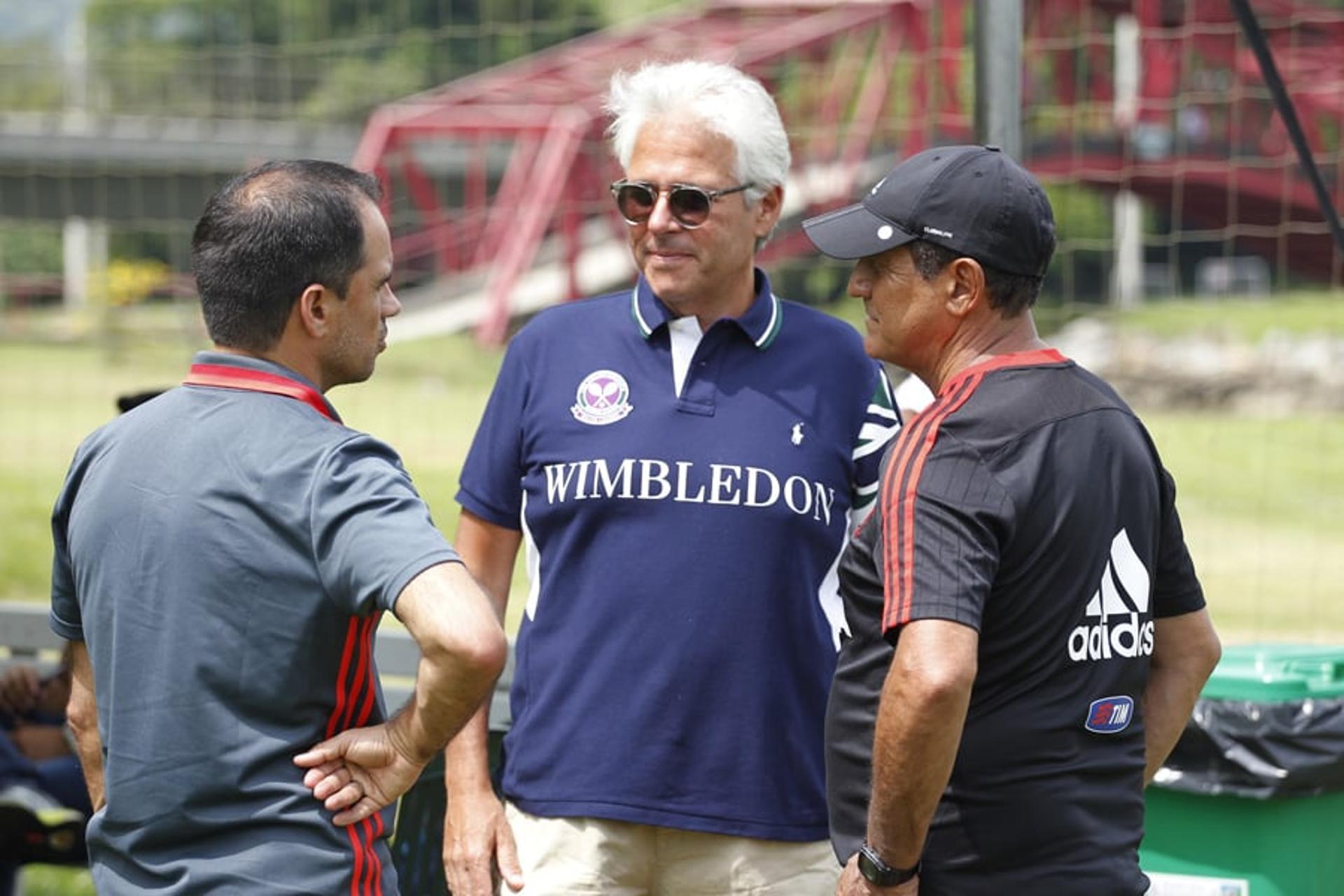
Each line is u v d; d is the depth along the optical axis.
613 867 10.12
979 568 8.05
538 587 10.41
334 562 7.73
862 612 8.73
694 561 10.00
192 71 124.38
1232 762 10.86
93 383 89.56
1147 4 79.50
